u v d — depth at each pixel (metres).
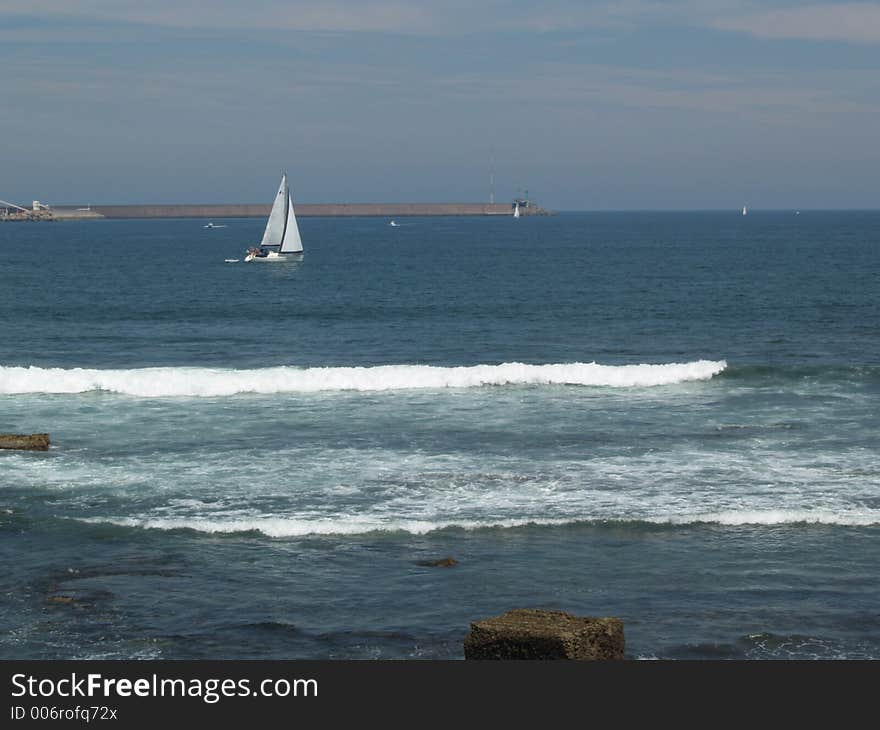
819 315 88.88
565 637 19.23
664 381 52.41
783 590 24.80
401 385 50.94
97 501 31.86
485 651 19.67
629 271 148.00
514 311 94.19
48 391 49.31
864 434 40.69
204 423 42.91
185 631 22.66
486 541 28.23
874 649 21.70
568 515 30.23
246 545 27.92
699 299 103.69
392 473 34.91
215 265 169.62
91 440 39.88
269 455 37.41
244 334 78.44
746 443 39.19
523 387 51.09
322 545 27.91
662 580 25.44
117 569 26.22
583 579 25.52
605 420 43.53
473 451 38.03
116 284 128.88
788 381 52.44
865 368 54.66
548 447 38.62
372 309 97.06
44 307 98.25
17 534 28.83
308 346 71.94
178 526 29.20
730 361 64.62
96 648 21.88
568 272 147.38
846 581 25.34
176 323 85.75
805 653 21.52
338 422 43.09
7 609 23.73
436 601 24.20
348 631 22.59
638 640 22.03
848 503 31.28
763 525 29.44
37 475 34.75
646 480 33.94
